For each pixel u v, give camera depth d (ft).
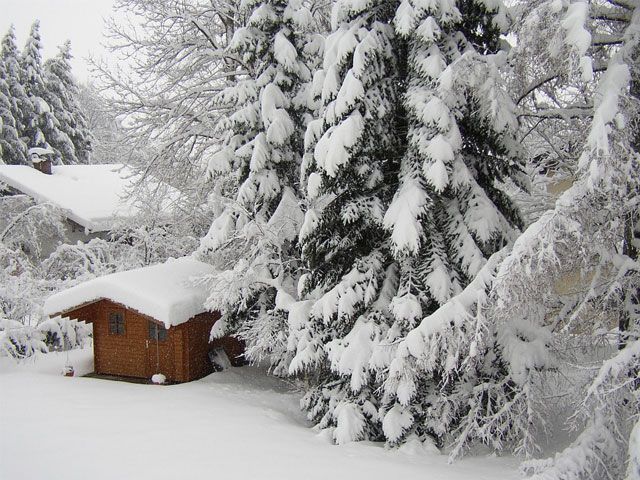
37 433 33.14
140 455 30.32
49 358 55.31
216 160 51.13
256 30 51.03
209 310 49.06
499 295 25.99
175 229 73.56
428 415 35.63
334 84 37.73
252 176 49.21
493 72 32.07
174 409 39.37
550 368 33.63
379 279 39.47
